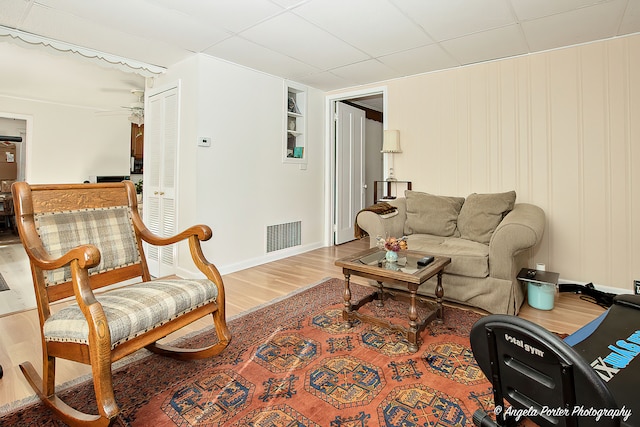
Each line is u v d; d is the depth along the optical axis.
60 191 1.57
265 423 1.32
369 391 1.51
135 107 4.88
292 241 4.26
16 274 3.52
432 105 3.71
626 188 2.74
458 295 2.48
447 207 3.14
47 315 1.41
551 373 0.76
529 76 3.13
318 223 4.68
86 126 6.03
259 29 2.65
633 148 2.70
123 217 1.80
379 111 6.11
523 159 3.18
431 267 2.01
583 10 2.34
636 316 1.34
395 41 2.88
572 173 2.95
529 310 2.49
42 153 5.58
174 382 1.59
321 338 2.03
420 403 1.43
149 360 1.79
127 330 1.25
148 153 3.79
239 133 3.50
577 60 2.91
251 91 3.61
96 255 1.20
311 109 4.46
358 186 5.32
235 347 1.92
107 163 6.30
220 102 3.30
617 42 2.74
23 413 1.38
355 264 2.11
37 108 5.49
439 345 1.93
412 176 3.88
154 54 3.14
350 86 4.35
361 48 3.03
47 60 3.56
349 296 2.19
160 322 1.39
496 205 2.81
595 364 1.04
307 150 4.42
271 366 1.72
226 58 3.28
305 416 1.35
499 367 0.89
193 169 3.17
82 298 1.19
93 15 2.41
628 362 1.04
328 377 1.62
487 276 2.38
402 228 3.25
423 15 2.43
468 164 3.49
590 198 2.88
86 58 3.04
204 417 1.35
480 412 1.08
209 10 2.35
